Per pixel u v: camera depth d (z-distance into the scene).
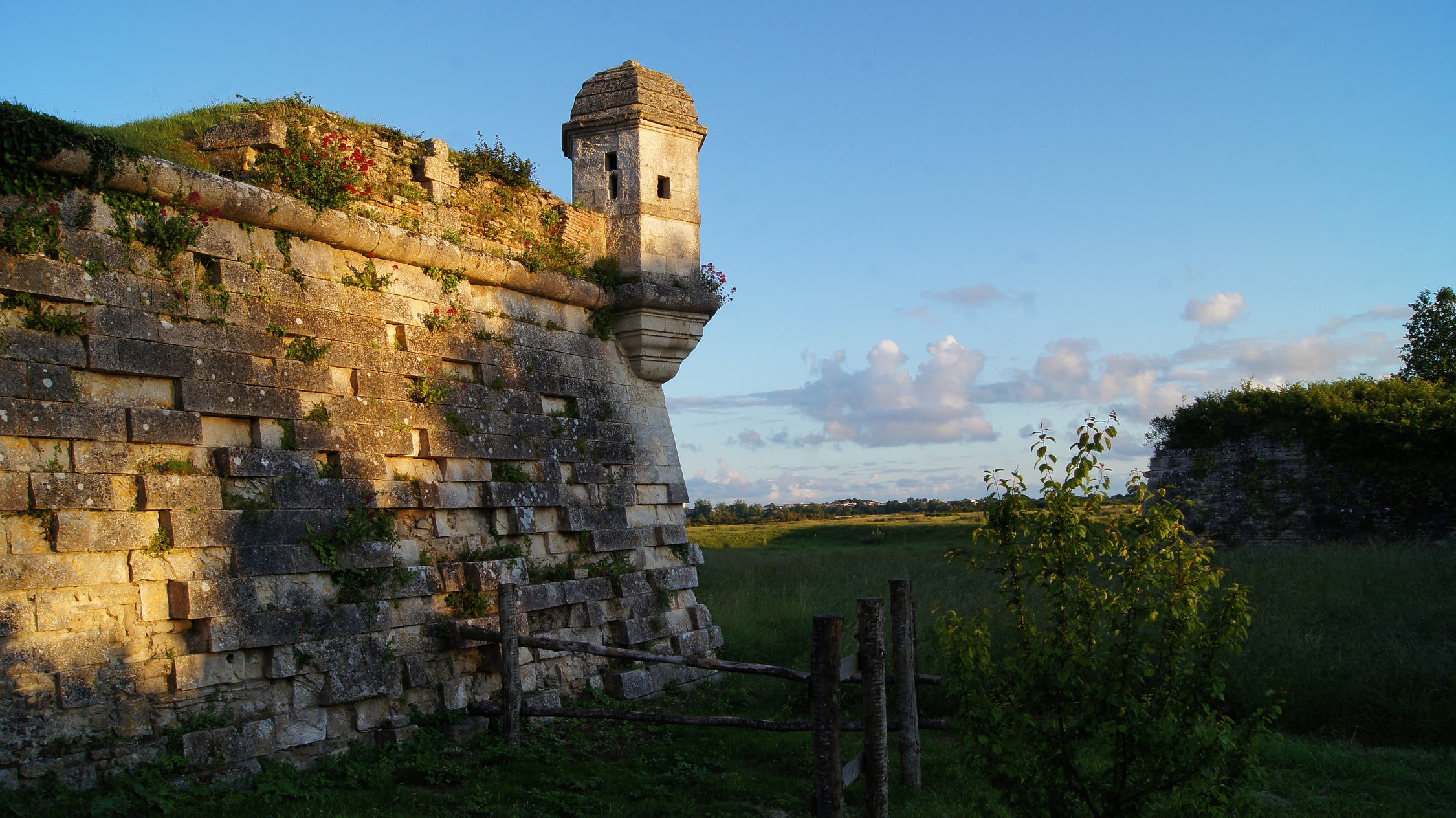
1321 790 8.27
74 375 7.31
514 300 11.84
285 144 9.38
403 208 10.62
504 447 11.14
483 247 11.45
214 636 7.75
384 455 9.73
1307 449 27.31
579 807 7.58
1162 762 5.27
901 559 28.17
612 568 12.45
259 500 8.41
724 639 15.34
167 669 7.54
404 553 9.77
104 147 7.54
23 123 7.07
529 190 12.38
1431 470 24.92
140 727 7.31
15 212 7.09
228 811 6.95
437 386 10.46
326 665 8.61
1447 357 37.31
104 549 7.20
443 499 10.24
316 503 8.84
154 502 7.53
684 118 13.84
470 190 11.66
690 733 10.24
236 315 8.52
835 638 5.90
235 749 7.80
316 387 9.13
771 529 59.66
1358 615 13.11
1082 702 5.52
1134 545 5.53
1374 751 9.33
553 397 12.27
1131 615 5.44
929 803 8.04
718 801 7.97
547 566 11.57
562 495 11.87
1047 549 5.62
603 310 13.16
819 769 5.79
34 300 7.14
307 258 9.33
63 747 6.85
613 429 12.99
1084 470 5.63
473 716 9.79
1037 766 5.56
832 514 88.81
